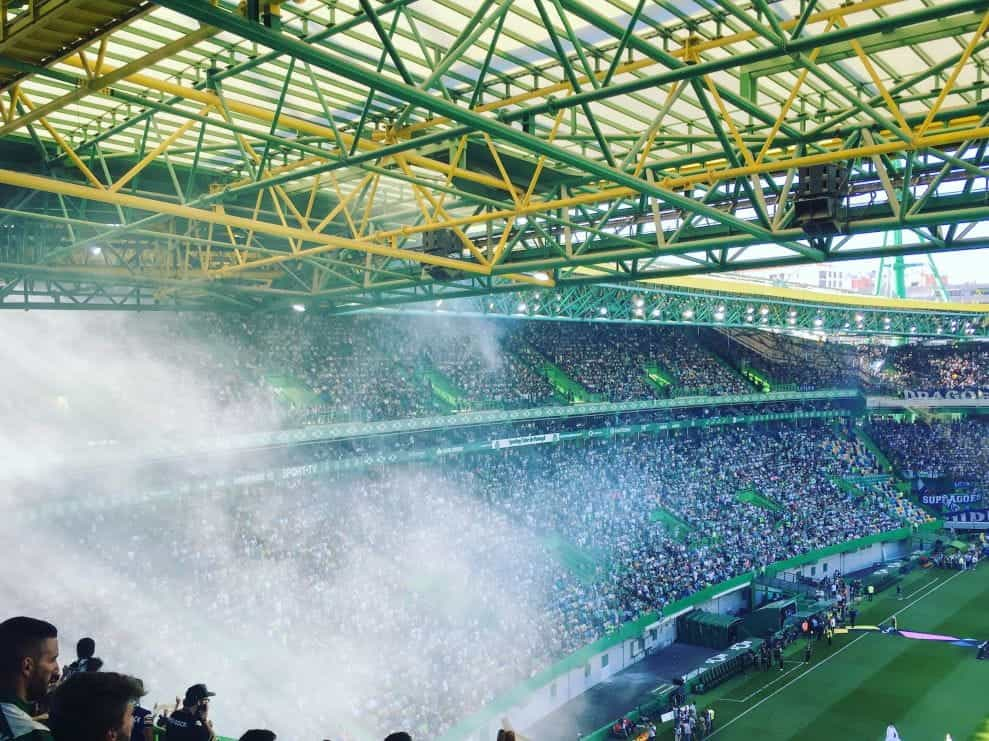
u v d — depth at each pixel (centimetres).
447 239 2436
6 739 316
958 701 3884
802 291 5856
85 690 290
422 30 1689
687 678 4100
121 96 1437
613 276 2742
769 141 1589
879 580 5750
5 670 353
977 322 7525
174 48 1092
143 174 2459
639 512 5534
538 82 1917
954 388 8069
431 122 1945
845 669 4322
